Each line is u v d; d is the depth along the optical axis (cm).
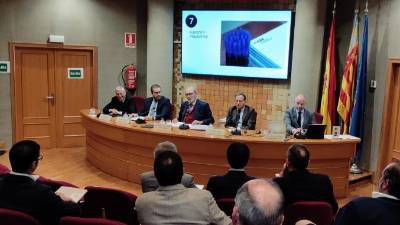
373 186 547
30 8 669
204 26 692
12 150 225
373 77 567
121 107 616
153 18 715
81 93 731
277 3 644
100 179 539
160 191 202
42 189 223
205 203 199
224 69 690
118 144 537
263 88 672
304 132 480
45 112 708
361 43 579
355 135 571
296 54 620
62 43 700
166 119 584
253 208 112
